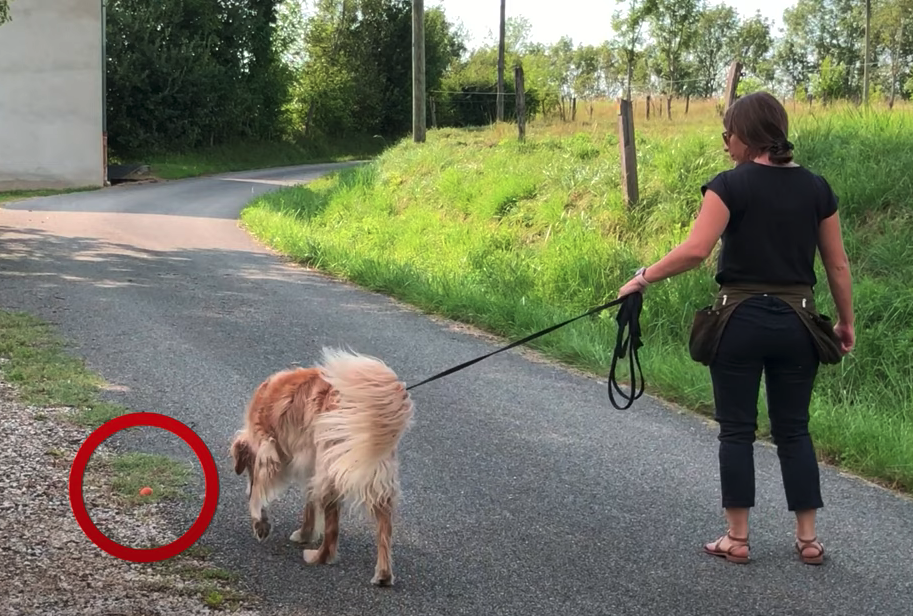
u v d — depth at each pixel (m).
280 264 13.54
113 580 3.67
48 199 23.81
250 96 47.06
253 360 7.53
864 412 6.75
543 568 4.05
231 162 43.78
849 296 4.17
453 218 16.12
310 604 3.62
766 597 3.83
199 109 43.00
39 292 10.01
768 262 4.00
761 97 4.07
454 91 62.16
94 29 28.89
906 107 15.39
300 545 4.20
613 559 4.17
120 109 40.06
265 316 9.48
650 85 51.19
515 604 3.70
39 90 28.61
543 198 14.46
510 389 7.20
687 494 5.04
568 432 6.11
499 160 17.72
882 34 66.81
